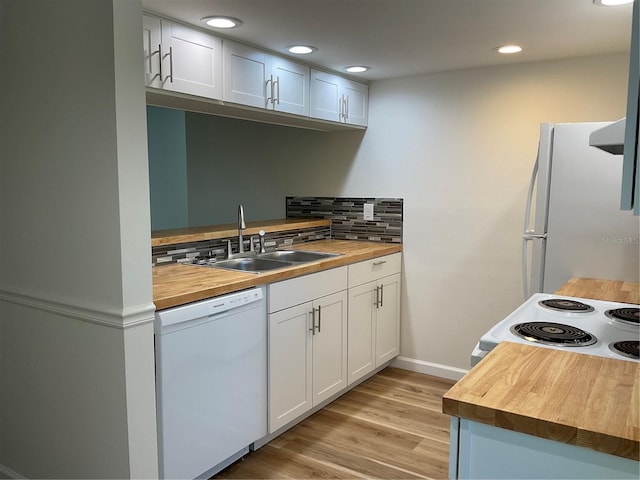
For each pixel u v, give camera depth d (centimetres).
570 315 185
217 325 221
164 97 236
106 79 170
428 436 276
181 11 215
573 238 249
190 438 212
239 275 247
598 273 246
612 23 233
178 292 208
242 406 240
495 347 149
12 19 200
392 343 369
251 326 241
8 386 230
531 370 128
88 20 172
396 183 368
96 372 189
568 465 101
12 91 206
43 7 187
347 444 268
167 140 471
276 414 262
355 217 388
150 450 189
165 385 199
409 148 361
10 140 210
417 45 272
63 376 202
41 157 197
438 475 239
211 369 220
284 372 266
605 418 101
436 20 229
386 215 375
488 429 110
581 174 244
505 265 333
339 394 328
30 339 215
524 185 321
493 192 332
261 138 422
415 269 368
